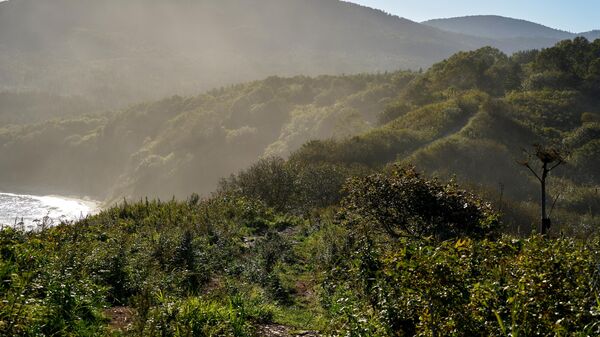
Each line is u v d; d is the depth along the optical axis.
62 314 5.29
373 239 8.31
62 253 7.22
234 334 5.72
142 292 6.29
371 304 6.05
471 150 38.41
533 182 35.91
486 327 4.04
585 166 39.34
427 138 42.34
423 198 8.05
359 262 7.51
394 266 5.21
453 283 4.46
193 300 5.97
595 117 51.34
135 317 5.57
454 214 7.83
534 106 55.28
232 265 9.30
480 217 7.89
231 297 6.96
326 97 111.56
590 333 3.71
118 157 117.94
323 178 19.34
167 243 9.45
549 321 3.84
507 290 4.30
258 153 94.31
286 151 81.50
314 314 7.24
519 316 3.99
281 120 103.75
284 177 19.03
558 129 49.72
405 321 5.28
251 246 11.25
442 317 4.36
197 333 5.38
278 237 11.87
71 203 91.00
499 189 33.69
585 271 4.44
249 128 98.00
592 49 76.12
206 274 8.51
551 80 67.44
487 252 5.33
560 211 25.88
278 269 9.48
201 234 11.36
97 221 12.27
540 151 7.18
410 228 8.16
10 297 4.85
